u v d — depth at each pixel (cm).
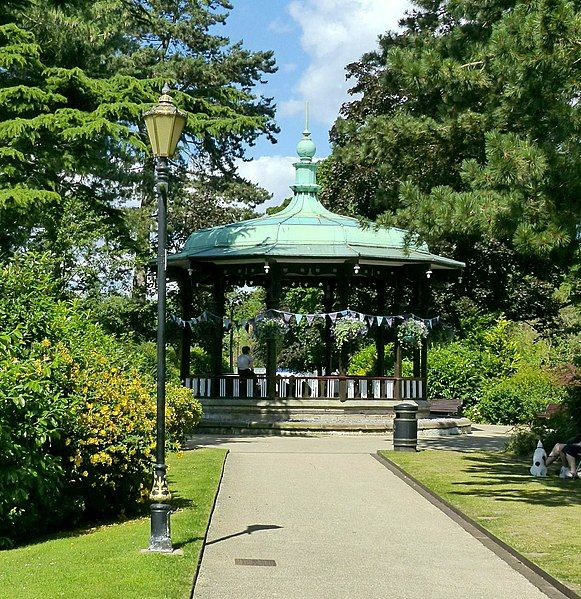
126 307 3027
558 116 1230
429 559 995
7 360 1044
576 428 1920
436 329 2744
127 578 806
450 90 1498
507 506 1300
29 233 2350
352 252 2488
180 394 1825
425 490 1488
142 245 2900
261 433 2503
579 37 1116
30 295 1275
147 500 1276
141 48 4138
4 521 1023
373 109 3297
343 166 3291
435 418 2727
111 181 2870
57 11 2128
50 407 1050
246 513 1238
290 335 3628
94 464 1129
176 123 976
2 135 1864
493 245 3105
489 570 948
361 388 2594
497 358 3531
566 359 3397
